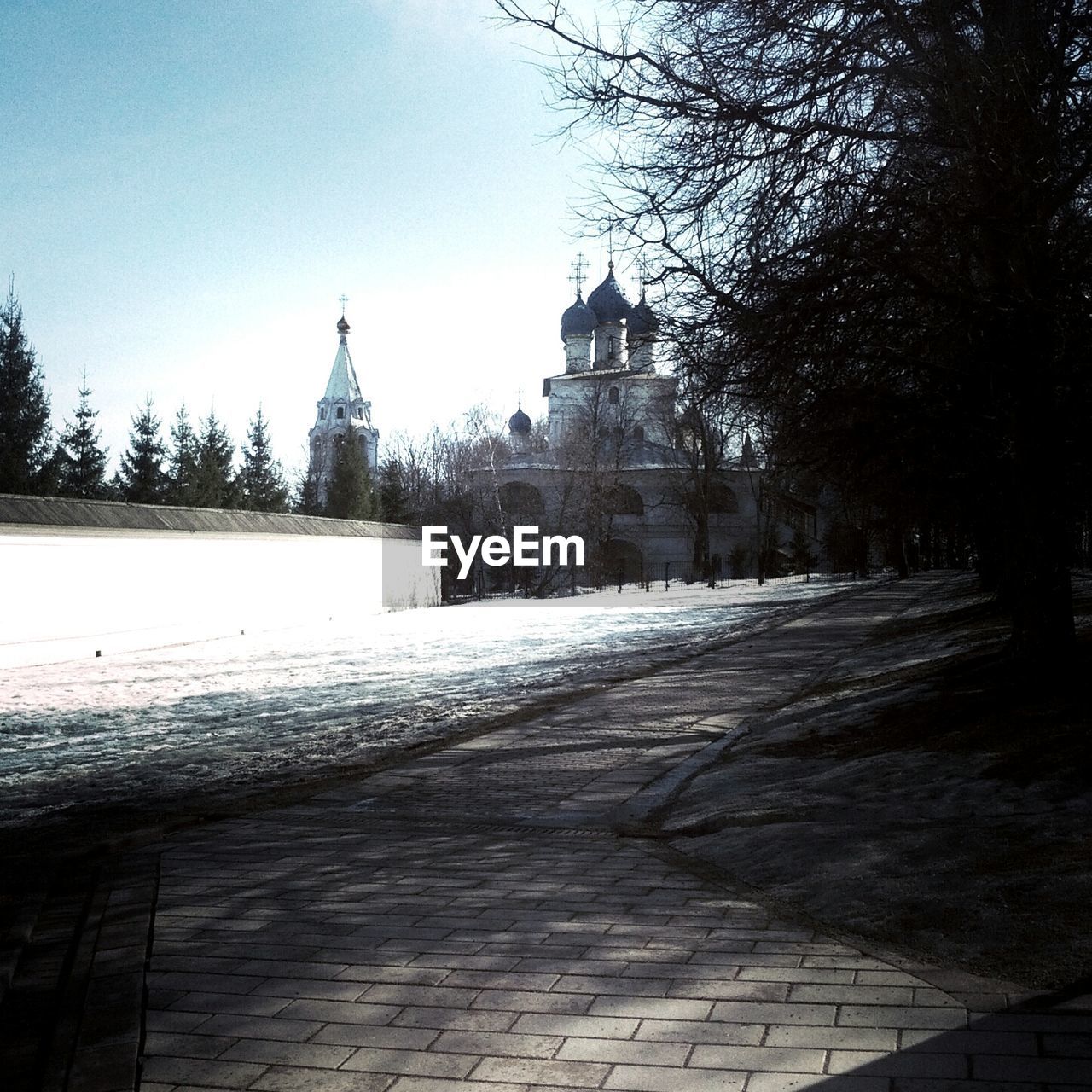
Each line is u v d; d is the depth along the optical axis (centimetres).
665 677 1925
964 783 809
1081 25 955
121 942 598
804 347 1005
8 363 5722
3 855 877
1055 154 916
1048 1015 430
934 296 961
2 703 2156
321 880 723
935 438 1157
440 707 1731
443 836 858
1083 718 930
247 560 4338
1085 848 621
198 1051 442
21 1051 460
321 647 3347
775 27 1036
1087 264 908
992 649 1394
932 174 984
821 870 663
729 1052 415
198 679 2489
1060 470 1106
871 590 4625
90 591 3469
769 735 1219
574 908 630
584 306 8500
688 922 590
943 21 958
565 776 1095
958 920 545
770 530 7175
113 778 1272
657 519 8562
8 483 5366
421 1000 488
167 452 6462
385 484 7475
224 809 1023
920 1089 375
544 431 10194
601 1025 450
